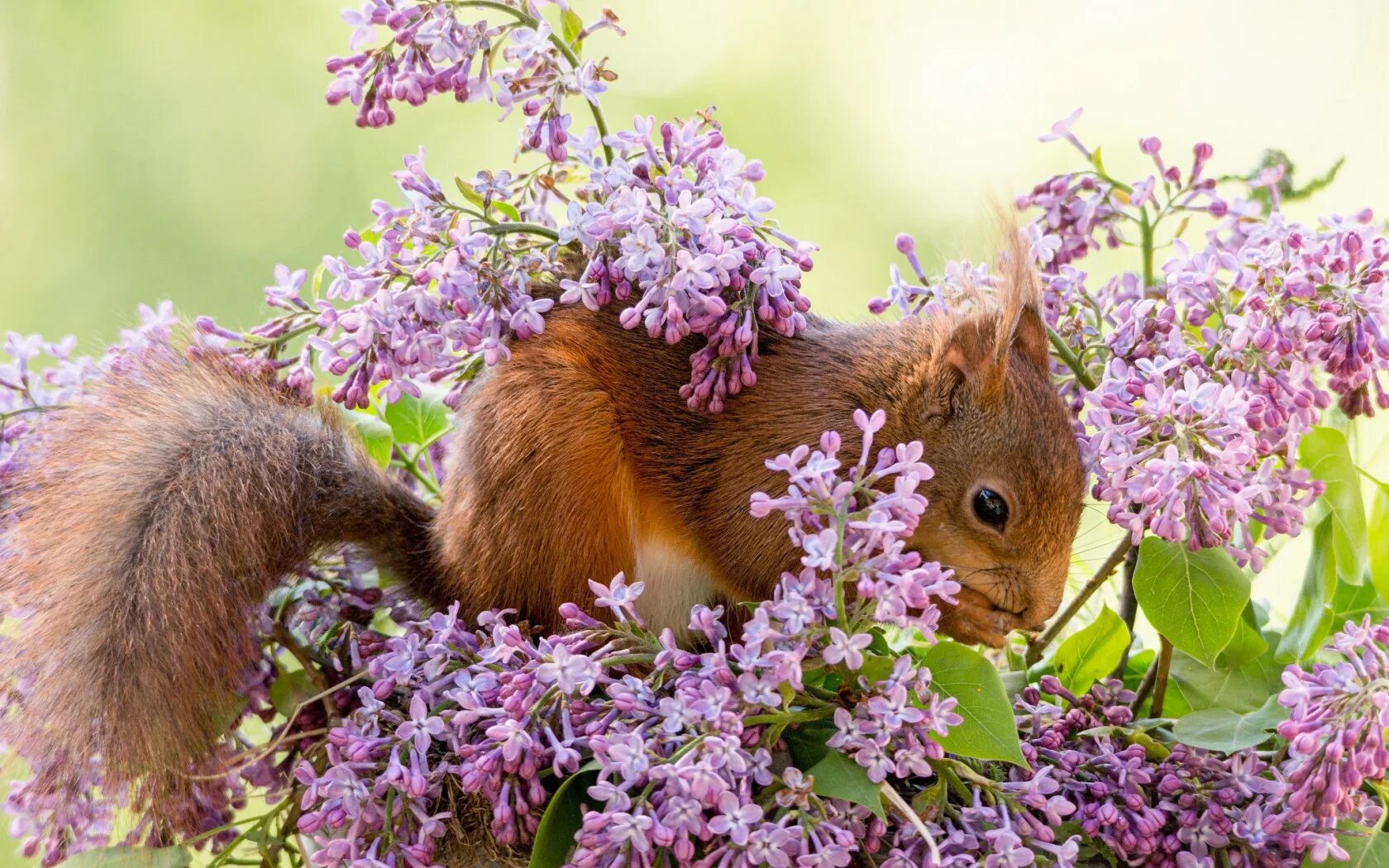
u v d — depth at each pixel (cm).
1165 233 379
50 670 338
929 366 343
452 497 343
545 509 342
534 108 340
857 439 343
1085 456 343
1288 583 352
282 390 343
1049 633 343
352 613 343
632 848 333
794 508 334
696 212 338
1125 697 339
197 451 341
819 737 336
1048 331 342
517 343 343
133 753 338
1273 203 343
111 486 340
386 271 339
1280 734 335
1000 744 335
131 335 344
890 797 334
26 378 342
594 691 339
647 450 344
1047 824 336
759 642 333
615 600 336
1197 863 336
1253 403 337
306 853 338
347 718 339
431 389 345
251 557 340
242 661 339
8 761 338
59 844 339
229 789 340
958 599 343
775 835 333
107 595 338
